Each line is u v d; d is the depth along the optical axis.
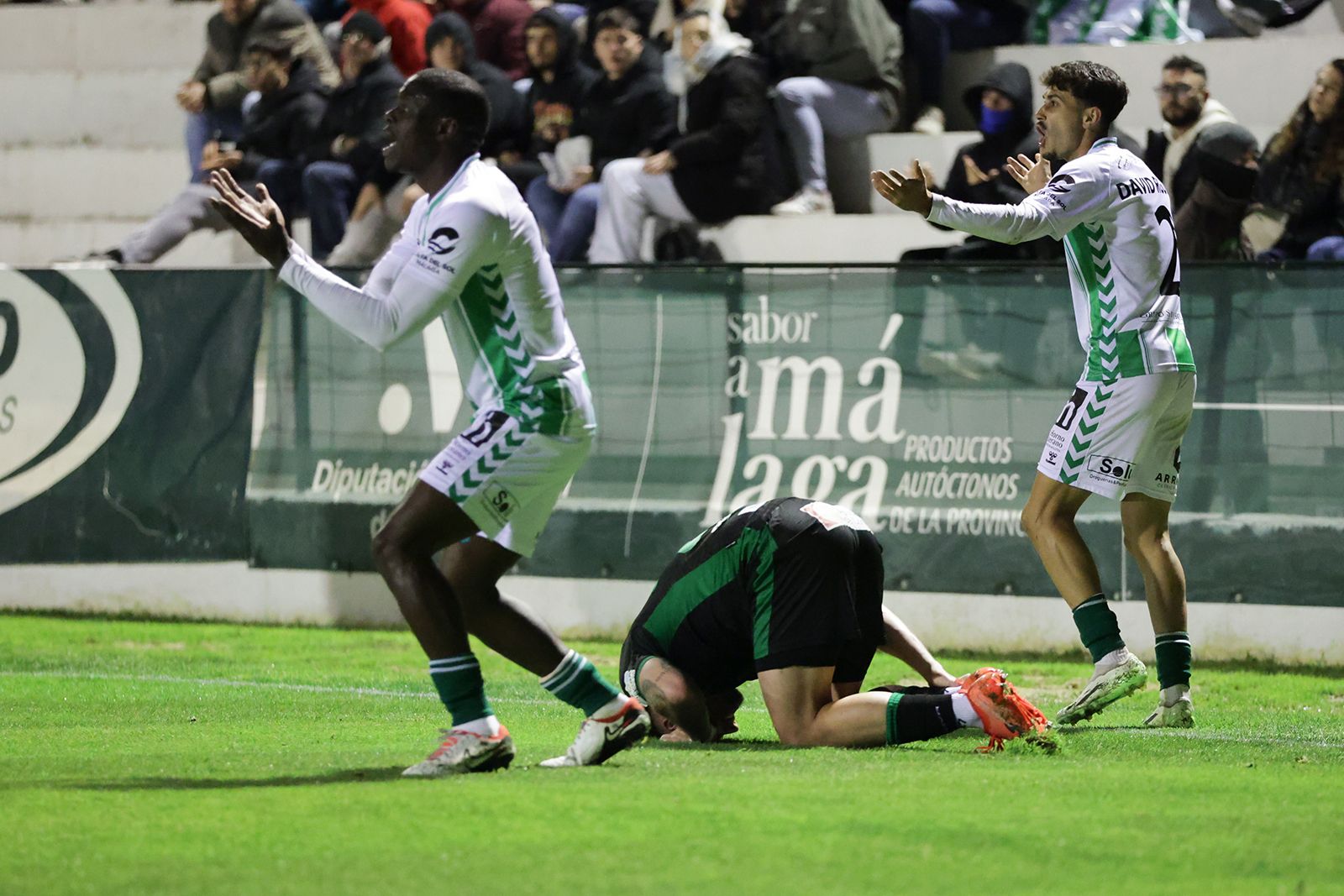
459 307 14.29
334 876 10.42
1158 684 23.83
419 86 14.31
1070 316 26.34
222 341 30.17
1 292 30.91
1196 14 38.25
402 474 29.33
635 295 28.14
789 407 27.55
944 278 26.86
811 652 16.17
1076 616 18.72
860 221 33.91
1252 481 25.77
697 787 13.45
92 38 47.78
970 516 26.80
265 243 13.90
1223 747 16.77
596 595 28.31
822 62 34.91
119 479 30.69
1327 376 25.41
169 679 23.50
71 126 46.50
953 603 26.92
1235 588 25.84
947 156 35.28
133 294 30.42
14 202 44.78
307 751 16.38
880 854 11.09
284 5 38.16
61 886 10.21
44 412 30.91
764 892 10.04
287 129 37.47
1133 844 11.55
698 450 27.94
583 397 14.51
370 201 35.75
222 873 10.51
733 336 27.77
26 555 31.16
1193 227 30.17
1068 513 18.73
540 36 35.25
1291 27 39.06
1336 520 25.39
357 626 29.72
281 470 30.02
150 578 30.66
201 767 14.97
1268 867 10.93
